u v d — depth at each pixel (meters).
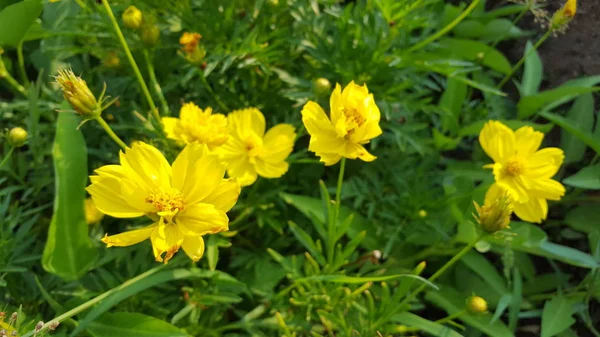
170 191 0.22
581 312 0.32
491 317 0.31
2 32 0.32
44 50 0.38
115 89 0.37
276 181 0.35
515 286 0.31
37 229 0.33
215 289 0.30
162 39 0.37
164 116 0.32
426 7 0.44
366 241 0.34
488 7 0.46
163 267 0.29
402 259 0.34
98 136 0.36
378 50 0.35
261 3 0.36
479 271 0.33
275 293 0.32
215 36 0.36
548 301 0.32
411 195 0.34
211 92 0.35
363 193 0.35
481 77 0.42
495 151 0.29
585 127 0.38
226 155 0.30
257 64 0.36
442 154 0.41
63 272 0.28
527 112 0.39
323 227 0.31
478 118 0.40
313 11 0.37
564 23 0.34
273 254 0.31
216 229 0.21
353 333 0.29
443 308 0.32
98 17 0.35
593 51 0.40
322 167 0.36
